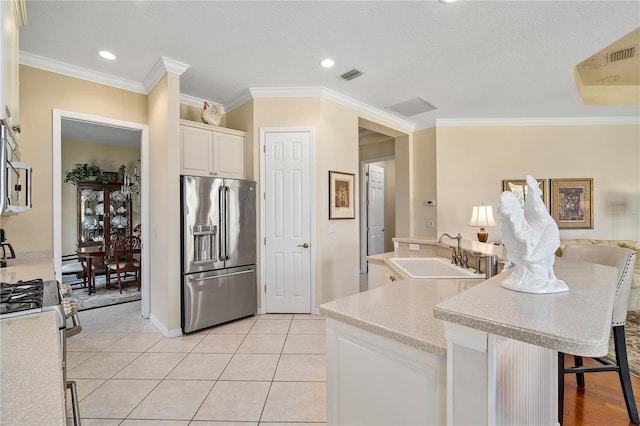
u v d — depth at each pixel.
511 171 4.62
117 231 5.51
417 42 2.53
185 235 2.90
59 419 0.51
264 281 3.49
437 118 4.60
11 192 1.75
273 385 2.06
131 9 2.09
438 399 0.97
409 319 1.18
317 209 3.48
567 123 4.57
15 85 1.64
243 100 3.65
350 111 3.87
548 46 2.59
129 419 1.73
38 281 1.55
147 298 3.34
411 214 4.89
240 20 2.22
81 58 2.74
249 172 3.55
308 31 2.37
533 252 0.95
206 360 2.40
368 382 1.17
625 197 4.54
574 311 0.78
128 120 3.20
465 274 2.04
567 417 1.81
